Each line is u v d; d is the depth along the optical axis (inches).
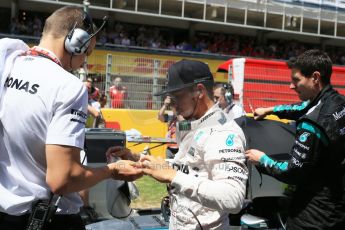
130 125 330.6
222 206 64.2
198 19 771.4
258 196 126.5
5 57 72.1
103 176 70.3
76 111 67.0
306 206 87.8
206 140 69.8
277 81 339.6
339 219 86.0
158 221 128.8
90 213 142.5
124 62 385.4
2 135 70.2
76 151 66.3
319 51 92.9
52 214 68.9
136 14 786.2
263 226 118.3
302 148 84.6
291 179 86.4
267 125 124.0
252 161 93.4
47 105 66.4
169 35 866.1
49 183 65.2
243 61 331.0
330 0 868.6
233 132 69.8
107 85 378.9
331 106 86.4
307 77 91.9
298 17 854.5
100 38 669.9
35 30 673.6
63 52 72.9
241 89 327.0
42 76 68.1
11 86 69.6
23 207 70.2
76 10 74.1
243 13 834.8
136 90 380.2
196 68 71.2
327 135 83.8
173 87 71.2
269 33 904.9
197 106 72.1
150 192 245.6
